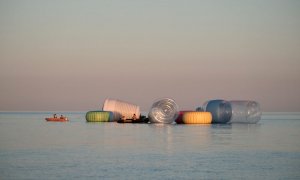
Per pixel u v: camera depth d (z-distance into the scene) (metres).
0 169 34.69
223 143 53.50
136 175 32.69
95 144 51.84
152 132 70.31
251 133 69.75
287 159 40.31
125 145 50.88
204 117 94.62
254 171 34.47
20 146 49.66
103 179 31.36
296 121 123.88
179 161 38.81
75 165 36.50
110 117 104.44
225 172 34.03
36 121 118.75
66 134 66.25
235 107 98.31
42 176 32.19
